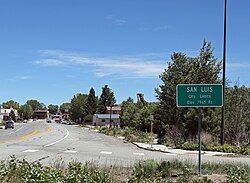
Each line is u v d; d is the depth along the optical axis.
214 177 12.36
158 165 13.37
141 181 10.63
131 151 28.55
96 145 34.84
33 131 67.81
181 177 11.70
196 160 20.02
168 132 36.03
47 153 25.03
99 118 120.69
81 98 161.38
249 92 33.03
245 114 32.06
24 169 9.90
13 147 29.91
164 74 37.91
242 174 11.48
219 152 28.11
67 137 48.56
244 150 27.67
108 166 16.12
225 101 32.28
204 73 33.47
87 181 9.20
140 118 55.84
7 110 175.75
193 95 13.11
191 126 33.00
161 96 37.41
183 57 37.84
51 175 9.17
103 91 148.62
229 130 31.70
